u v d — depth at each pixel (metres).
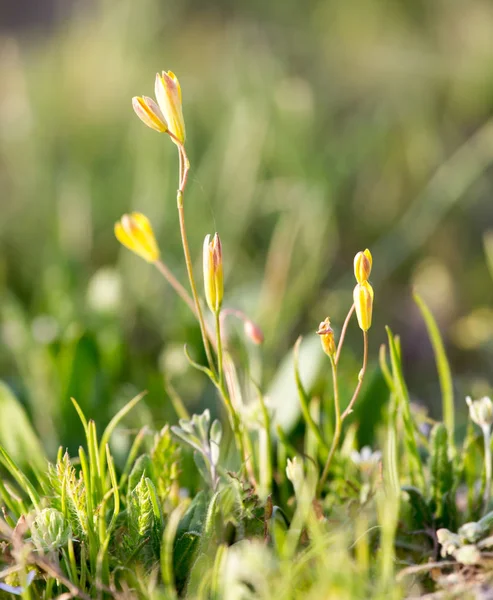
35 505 0.44
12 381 0.55
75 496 0.43
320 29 1.35
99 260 0.86
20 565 0.42
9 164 1.01
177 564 0.43
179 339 0.61
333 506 0.46
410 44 1.26
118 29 1.23
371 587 0.42
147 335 0.73
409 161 0.96
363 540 0.43
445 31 1.26
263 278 0.75
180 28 1.34
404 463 0.47
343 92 1.14
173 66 1.20
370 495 0.45
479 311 0.72
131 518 0.43
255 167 0.77
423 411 0.51
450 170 0.86
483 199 0.91
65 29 1.39
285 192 0.81
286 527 0.45
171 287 0.72
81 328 0.54
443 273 0.80
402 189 0.95
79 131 1.03
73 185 0.88
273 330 0.64
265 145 0.82
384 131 0.98
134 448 0.46
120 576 0.43
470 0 1.27
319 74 1.18
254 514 0.44
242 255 0.79
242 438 0.46
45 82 1.11
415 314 0.77
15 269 0.85
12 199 0.95
